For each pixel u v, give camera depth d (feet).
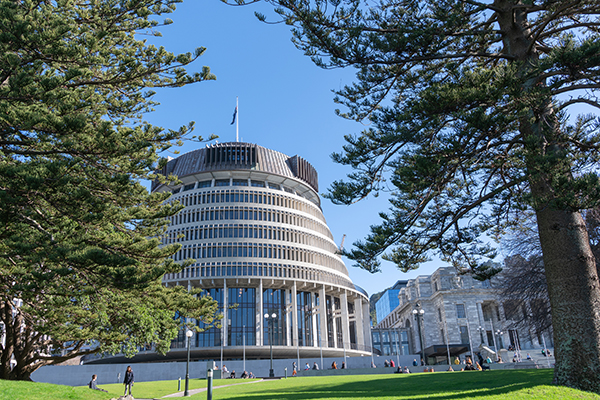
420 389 60.39
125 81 70.95
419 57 60.13
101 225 66.23
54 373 194.18
